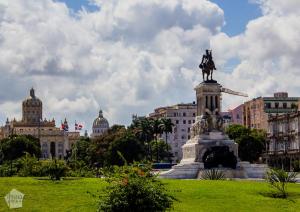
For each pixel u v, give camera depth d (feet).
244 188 206.69
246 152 594.65
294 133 591.37
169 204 138.51
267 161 653.71
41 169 321.11
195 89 418.10
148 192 131.85
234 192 195.42
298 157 577.43
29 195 183.32
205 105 400.88
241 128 611.47
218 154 364.38
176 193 186.60
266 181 237.45
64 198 177.47
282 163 615.16
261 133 654.12
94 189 199.11
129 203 130.62
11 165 369.09
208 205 169.37
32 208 159.84
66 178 263.70
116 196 131.13
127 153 639.35
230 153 365.81
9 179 242.58
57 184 218.18
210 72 413.18
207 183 224.94
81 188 202.28
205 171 345.31
